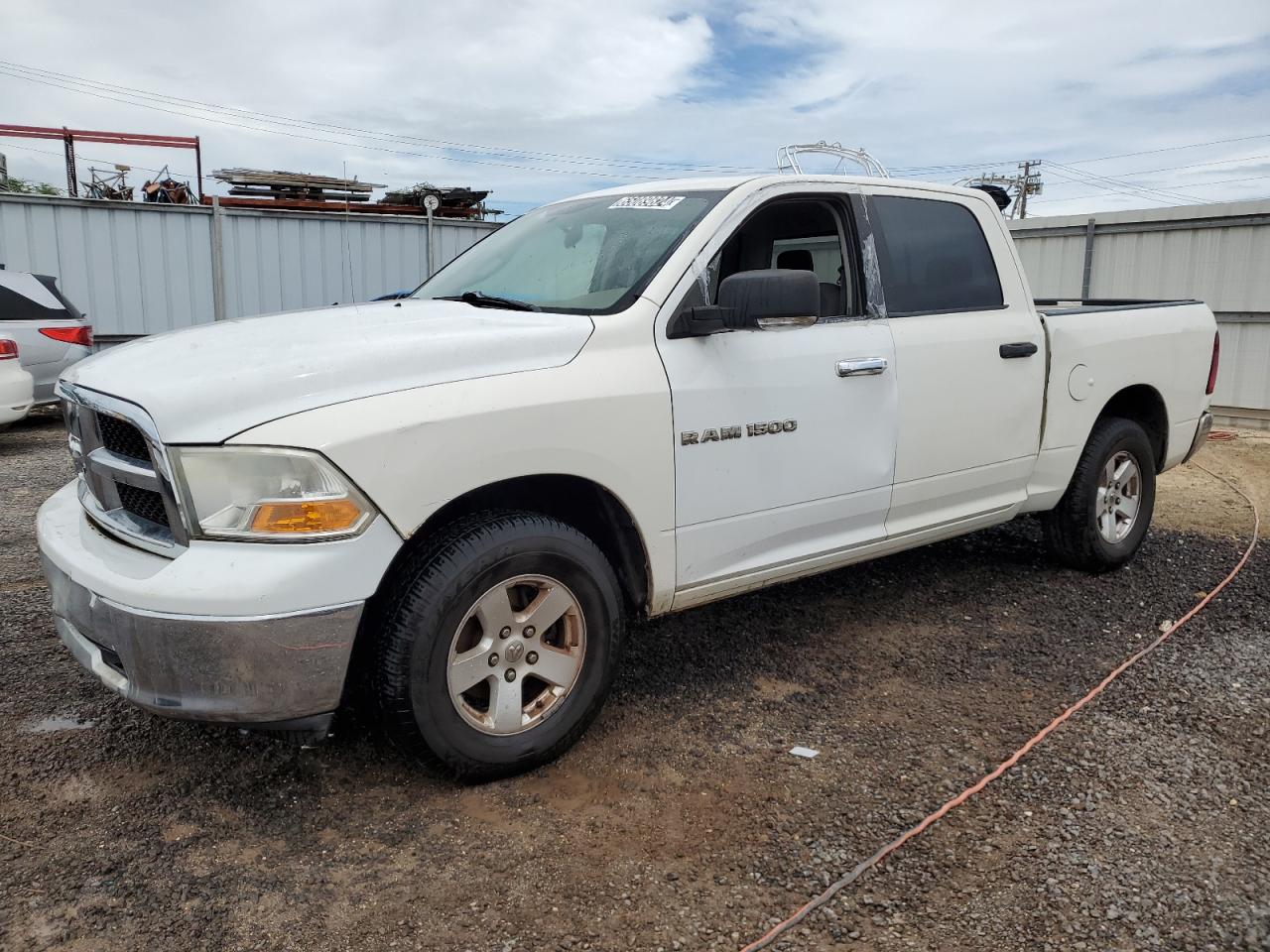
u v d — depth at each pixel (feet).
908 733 11.18
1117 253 39.04
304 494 8.36
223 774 10.07
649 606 11.14
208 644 8.21
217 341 9.93
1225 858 8.71
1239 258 35.78
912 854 8.77
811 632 14.43
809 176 12.79
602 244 12.17
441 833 9.07
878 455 12.89
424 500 8.91
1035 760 10.48
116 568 8.84
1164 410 17.69
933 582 16.75
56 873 8.32
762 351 11.63
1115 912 7.95
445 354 9.52
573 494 10.82
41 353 31.94
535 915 7.89
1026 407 14.90
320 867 8.52
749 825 9.23
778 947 7.54
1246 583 16.84
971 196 14.94
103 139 64.64
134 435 9.18
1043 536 17.60
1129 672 12.90
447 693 9.31
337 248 52.01
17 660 12.76
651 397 10.50
